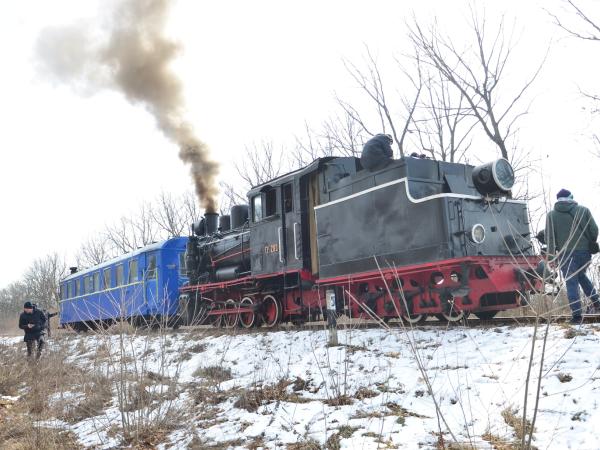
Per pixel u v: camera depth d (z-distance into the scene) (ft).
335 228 32.30
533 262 25.89
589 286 23.04
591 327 19.47
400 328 25.76
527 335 20.01
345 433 14.15
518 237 28.40
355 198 30.86
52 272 152.15
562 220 22.81
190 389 21.36
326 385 18.75
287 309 37.27
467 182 29.63
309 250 35.29
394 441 13.29
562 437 12.44
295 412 16.56
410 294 27.40
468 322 26.86
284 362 24.02
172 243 52.70
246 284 40.65
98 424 18.97
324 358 22.44
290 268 35.60
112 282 60.90
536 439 12.64
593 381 14.56
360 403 16.38
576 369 15.61
